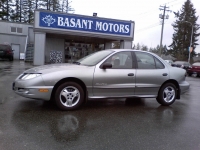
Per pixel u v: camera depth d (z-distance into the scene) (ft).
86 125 13.28
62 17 55.72
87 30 58.08
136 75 17.84
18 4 139.74
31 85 14.97
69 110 16.14
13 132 11.48
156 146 10.79
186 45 170.81
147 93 18.69
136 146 10.68
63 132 11.91
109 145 10.62
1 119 13.35
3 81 27.89
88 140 11.07
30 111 15.37
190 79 53.83
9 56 71.92
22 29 91.71
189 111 18.07
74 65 17.40
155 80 18.69
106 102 19.80
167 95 19.65
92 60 17.93
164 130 13.12
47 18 54.75
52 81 15.28
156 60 19.40
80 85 16.49
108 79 16.81
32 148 9.82
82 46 75.51
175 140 11.66
